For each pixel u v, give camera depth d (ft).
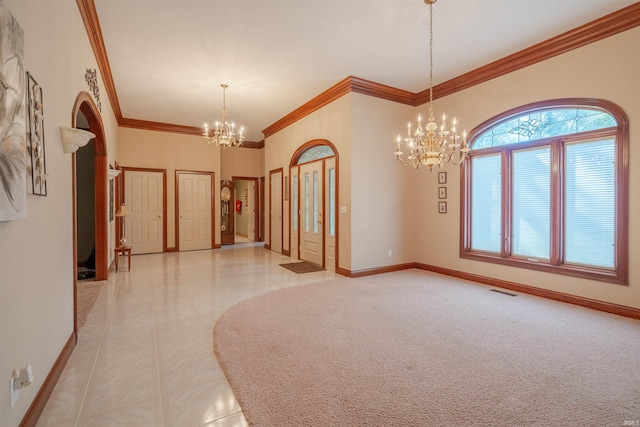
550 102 12.76
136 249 24.07
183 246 26.04
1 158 4.32
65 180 8.05
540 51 12.86
